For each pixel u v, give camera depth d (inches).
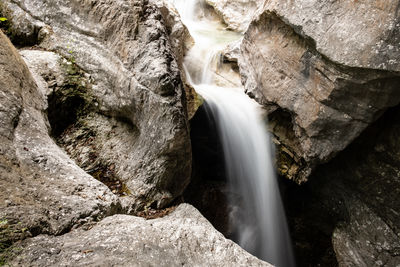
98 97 172.2
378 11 132.1
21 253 76.9
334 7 146.2
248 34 223.5
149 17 179.8
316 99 173.5
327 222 251.8
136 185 157.9
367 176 210.8
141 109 163.6
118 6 172.1
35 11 181.6
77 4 176.1
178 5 433.7
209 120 246.4
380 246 200.8
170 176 169.3
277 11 170.2
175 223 127.9
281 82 192.9
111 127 173.6
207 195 264.1
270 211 251.3
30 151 114.4
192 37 340.2
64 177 116.6
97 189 123.0
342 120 170.6
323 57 157.6
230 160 262.5
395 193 196.9
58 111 165.0
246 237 271.6
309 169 215.2
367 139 204.8
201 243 112.7
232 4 406.6
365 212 215.2
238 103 260.2
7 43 145.3
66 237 92.5
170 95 162.4
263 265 110.7
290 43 179.6
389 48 130.6
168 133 159.5
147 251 95.8
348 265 213.9
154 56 166.9
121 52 170.1
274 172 245.4
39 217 90.3
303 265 268.5
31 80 149.1
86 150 162.4
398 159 190.7
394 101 152.5
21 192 94.2
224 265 104.9
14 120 117.7
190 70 296.7
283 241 272.8
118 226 106.3
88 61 173.9
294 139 223.5
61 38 178.4
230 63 305.7
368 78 144.4
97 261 83.4
